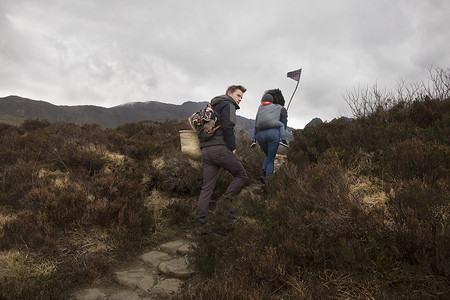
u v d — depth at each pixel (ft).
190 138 11.43
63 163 14.46
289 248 6.32
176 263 8.45
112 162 15.61
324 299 5.14
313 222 6.84
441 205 6.00
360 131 12.63
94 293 7.15
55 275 7.39
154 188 14.11
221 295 5.44
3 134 22.57
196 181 13.78
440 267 4.74
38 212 10.05
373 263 5.52
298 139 15.19
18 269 7.41
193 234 10.41
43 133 20.92
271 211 8.52
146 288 7.44
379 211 6.31
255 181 16.05
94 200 10.87
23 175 13.08
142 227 10.37
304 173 9.75
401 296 4.62
